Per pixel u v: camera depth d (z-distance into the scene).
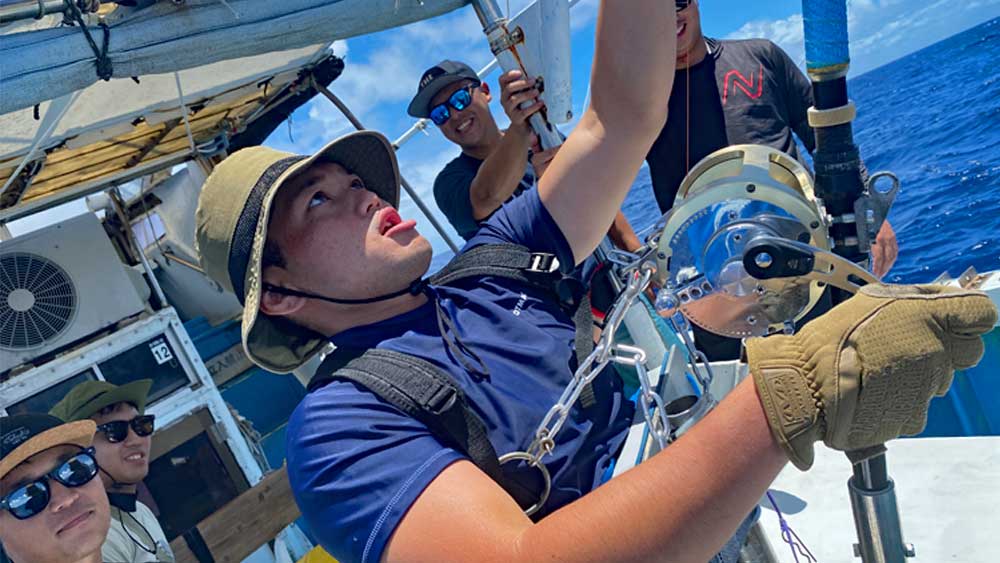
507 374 1.17
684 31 2.51
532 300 1.34
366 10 2.19
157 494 4.20
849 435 0.71
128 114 3.69
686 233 1.12
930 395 0.70
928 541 1.65
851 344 0.71
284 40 2.14
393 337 1.22
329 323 1.30
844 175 1.04
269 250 1.25
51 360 4.12
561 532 0.73
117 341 4.22
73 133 3.59
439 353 1.17
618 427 1.24
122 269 4.36
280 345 1.38
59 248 4.17
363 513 0.89
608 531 0.71
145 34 1.97
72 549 2.00
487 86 3.17
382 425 0.96
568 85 2.08
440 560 0.80
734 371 1.72
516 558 0.75
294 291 1.26
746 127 2.61
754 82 2.63
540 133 2.18
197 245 1.31
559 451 1.13
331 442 0.97
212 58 2.09
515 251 1.38
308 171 1.29
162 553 2.95
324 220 1.25
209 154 5.05
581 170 1.33
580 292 1.39
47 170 4.24
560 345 1.27
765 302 1.06
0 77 1.79
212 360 6.08
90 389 3.11
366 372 1.04
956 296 0.71
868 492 0.95
